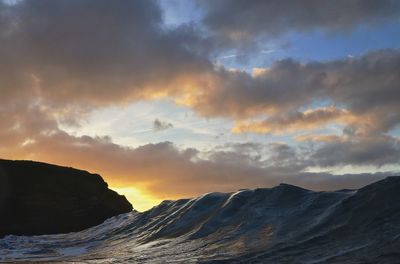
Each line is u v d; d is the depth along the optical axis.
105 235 19.11
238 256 10.08
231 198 15.38
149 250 13.04
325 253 9.08
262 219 12.68
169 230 15.39
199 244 12.41
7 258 15.63
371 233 9.45
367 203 10.84
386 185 11.18
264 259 9.48
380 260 7.99
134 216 21.06
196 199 17.31
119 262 11.49
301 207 12.52
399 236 8.81
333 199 12.12
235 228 12.84
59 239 21.31
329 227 10.55
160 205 19.92
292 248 9.93
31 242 21.23
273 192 14.28
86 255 14.20
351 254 8.66
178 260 10.64
